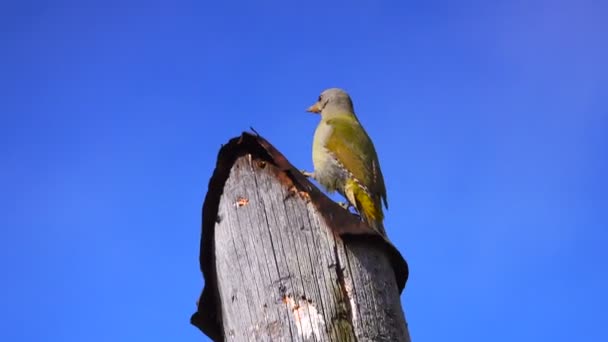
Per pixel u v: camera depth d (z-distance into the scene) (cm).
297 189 784
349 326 715
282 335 716
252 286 751
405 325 757
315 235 755
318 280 735
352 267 740
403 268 799
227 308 775
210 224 834
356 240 755
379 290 743
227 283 779
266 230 769
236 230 787
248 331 738
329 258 742
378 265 758
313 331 711
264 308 735
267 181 796
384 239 768
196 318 830
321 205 761
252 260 762
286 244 757
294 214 770
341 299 727
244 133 807
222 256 796
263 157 817
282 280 739
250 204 791
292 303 728
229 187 816
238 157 824
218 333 828
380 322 725
